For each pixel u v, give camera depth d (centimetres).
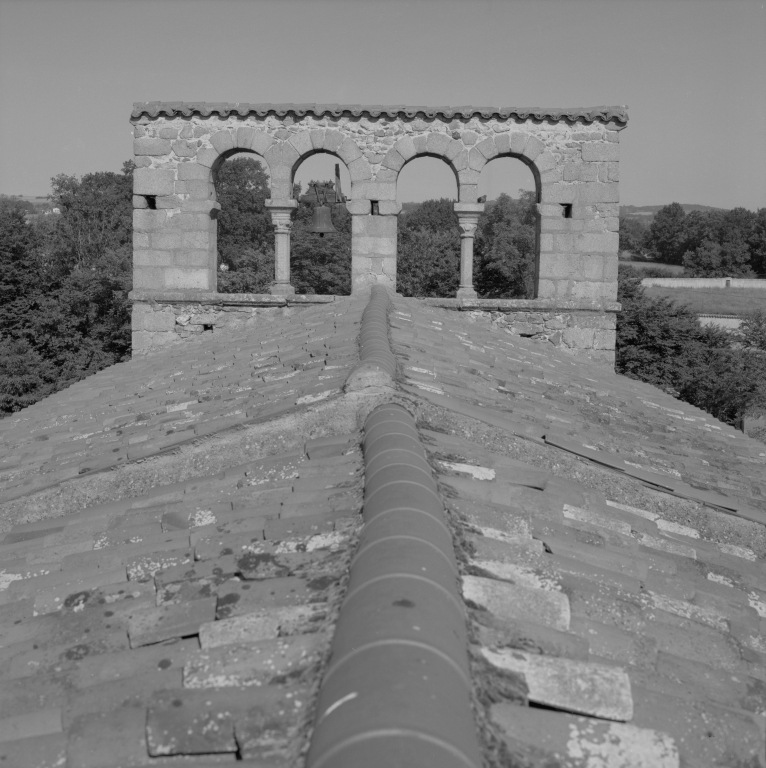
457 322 1140
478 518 353
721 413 3262
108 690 246
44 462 622
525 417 587
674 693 272
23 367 2964
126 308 3291
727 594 383
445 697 199
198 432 528
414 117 1330
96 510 438
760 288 6197
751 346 3612
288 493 383
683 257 8444
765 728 262
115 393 920
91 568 356
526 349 1100
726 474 643
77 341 3244
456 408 500
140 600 312
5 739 235
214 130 1346
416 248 4134
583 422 686
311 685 226
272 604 281
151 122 1348
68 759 218
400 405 461
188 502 410
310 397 508
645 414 856
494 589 285
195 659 251
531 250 4103
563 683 240
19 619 326
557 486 434
